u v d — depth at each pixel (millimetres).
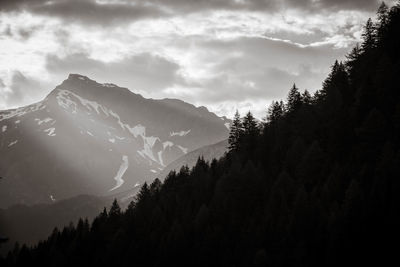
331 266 70562
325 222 77062
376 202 74312
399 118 89125
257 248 79562
